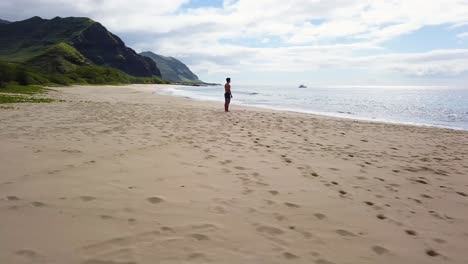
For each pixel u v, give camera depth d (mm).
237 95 46375
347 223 3451
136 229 3025
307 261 2646
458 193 4629
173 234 2965
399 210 3904
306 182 4762
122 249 2652
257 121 12086
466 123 15984
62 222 3102
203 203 3756
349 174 5305
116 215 3309
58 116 10836
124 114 12258
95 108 14266
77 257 2508
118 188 4090
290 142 7918
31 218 3156
